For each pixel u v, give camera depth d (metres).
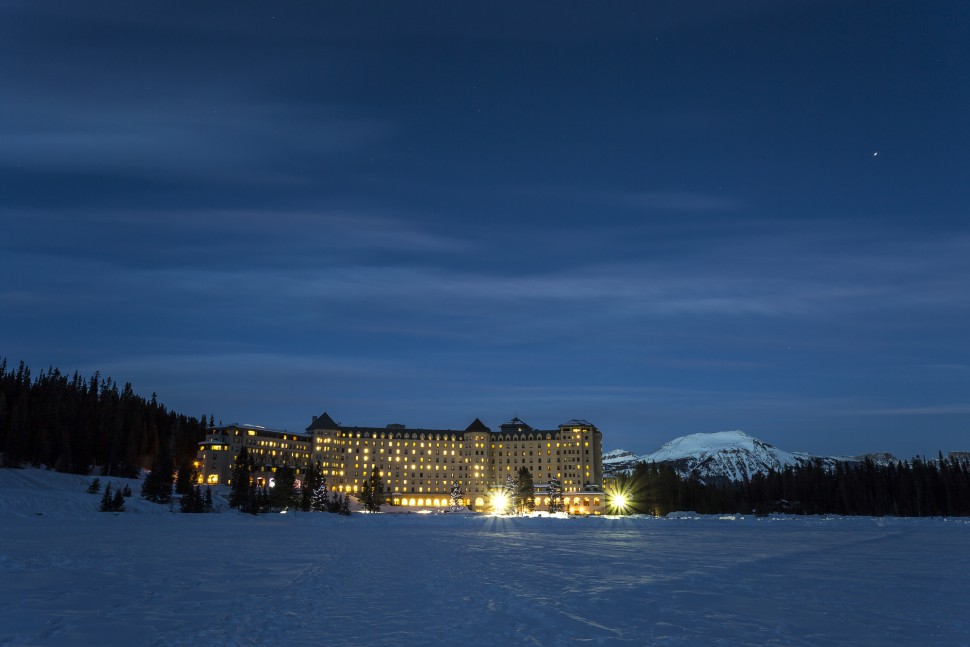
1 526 122.62
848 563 58.50
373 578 44.50
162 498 194.62
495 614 30.22
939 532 125.75
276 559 58.72
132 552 64.31
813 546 82.31
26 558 55.50
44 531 105.56
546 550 72.62
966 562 59.91
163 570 48.50
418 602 33.69
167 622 28.05
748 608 32.78
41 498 173.75
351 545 79.88
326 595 36.19
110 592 36.88
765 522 179.75
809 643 24.88
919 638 25.92
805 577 47.03
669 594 37.50
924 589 40.66
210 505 195.38
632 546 80.50
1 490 177.88
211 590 38.00
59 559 55.50
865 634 26.58
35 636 25.31
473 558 61.22
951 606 33.78
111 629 26.53
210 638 24.78
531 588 39.56
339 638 24.84
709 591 38.91
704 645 24.31
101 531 107.31
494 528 141.62
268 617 29.16
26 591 37.12
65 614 29.89
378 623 27.86
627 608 32.34
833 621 29.34
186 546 74.31
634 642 24.66
